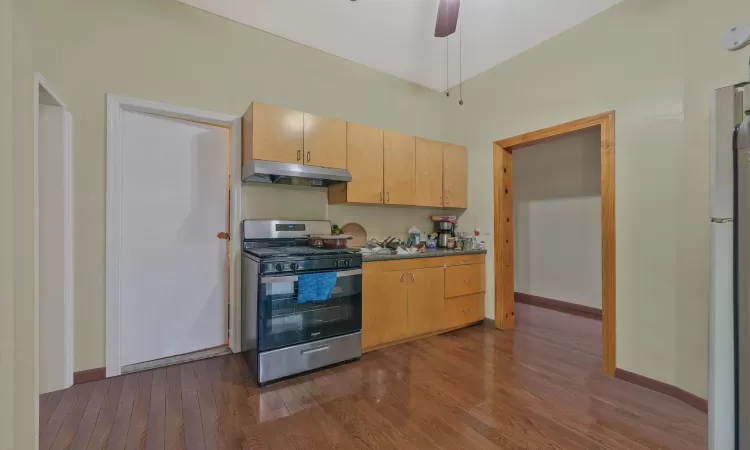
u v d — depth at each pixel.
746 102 1.02
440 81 3.71
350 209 3.28
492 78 3.38
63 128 2.02
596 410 1.88
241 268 2.65
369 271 2.71
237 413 1.82
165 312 2.52
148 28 2.32
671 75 2.08
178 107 2.42
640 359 2.21
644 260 2.21
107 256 2.19
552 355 2.67
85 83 2.12
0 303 1.10
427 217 3.88
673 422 1.77
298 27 2.73
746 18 1.75
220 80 2.59
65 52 2.06
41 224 1.98
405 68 3.42
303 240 2.90
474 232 3.64
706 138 1.91
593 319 3.75
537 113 2.95
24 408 1.48
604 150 2.43
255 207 2.75
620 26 2.36
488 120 3.43
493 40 2.89
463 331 3.29
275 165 2.41
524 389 2.12
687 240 2.00
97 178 2.17
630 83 2.30
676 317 2.04
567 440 1.61
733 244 1.02
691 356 1.97
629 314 2.28
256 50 2.75
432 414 1.83
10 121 1.16
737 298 1.01
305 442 1.59
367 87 3.37
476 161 3.59
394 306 2.84
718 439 1.05
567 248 4.30
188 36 2.46
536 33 2.79
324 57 3.10
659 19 2.15
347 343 2.51
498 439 1.62
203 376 2.27
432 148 3.45
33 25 1.84
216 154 2.76
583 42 2.59
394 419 1.78
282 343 2.23
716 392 1.05
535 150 4.67
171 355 2.55
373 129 3.04
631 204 2.29
